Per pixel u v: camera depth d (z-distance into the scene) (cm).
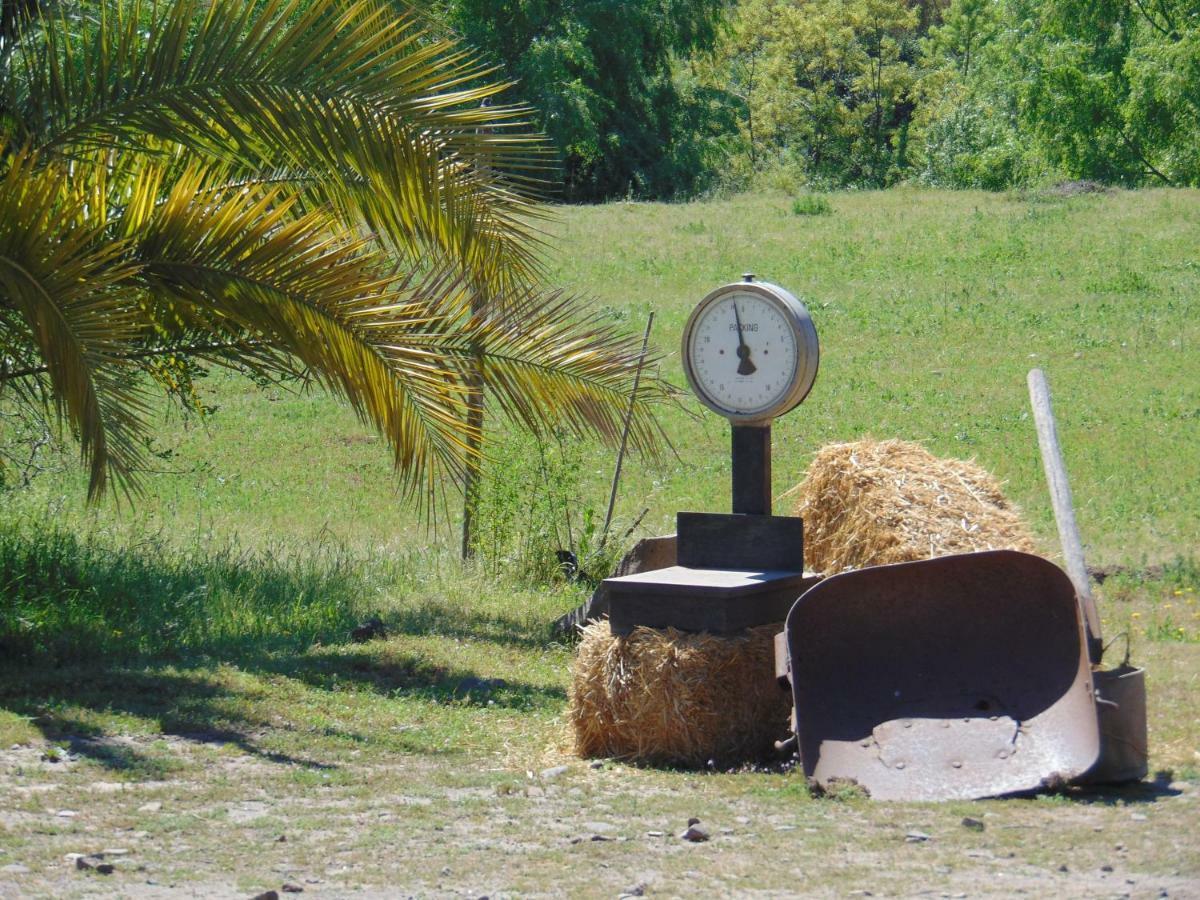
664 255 5419
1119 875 777
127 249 1309
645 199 8538
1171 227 5503
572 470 2048
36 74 1309
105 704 1210
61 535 1942
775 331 1224
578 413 1488
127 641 1479
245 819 908
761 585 1169
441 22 1468
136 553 1986
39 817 891
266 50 1278
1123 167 8300
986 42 11238
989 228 5678
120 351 1262
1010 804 952
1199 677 1320
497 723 1261
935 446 3017
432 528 2483
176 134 1284
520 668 1486
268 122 1277
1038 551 1616
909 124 11819
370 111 1288
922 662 1119
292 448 3253
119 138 1310
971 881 769
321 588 1812
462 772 1076
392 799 977
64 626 1509
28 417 2166
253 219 1305
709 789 1030
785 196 7025
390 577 1959
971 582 1120
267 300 1310
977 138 9931
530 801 977
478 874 793
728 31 9150
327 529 2442
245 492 2834
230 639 1534
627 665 1141
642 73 8788
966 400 3462
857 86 11850
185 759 1060
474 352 1448
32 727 1119
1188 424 3138
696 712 1120
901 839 866
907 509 1545
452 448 1380
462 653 1529
